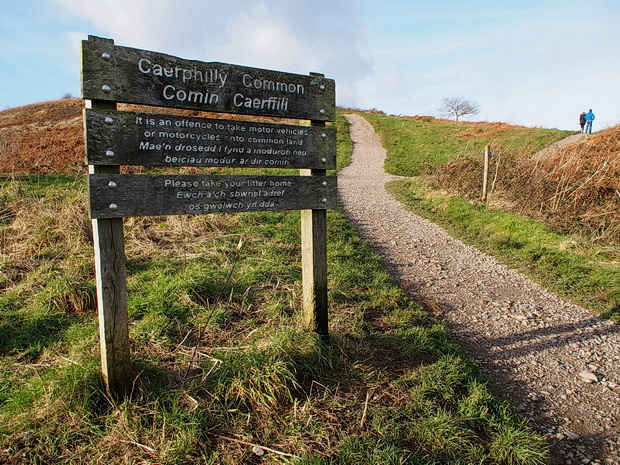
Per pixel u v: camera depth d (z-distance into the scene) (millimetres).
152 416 2537
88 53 2418
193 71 2832
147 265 5129
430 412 2902
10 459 2195
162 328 3600
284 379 2861
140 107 16031
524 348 4316
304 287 3682
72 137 17766
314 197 3480
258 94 3146
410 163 20766
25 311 3949
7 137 17016
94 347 3320
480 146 23500
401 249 7730
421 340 3951
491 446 2723
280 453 2389
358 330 3971
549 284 6121
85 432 2408
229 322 3867
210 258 5430
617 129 15281
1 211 6703
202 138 2893
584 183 9469
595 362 4062
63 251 5445
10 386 2895
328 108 3539
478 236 8719
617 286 5789
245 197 3127
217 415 2615
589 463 2742
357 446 2502
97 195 2484
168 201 2771
